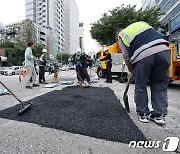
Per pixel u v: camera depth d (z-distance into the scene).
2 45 52.19
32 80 7.43
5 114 3.01
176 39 6.62
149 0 44.19
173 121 2.77
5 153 1.81
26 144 1.99
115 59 10.23
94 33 21.75
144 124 2.62
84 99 4.22
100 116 2.89
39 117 2.85
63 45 137.12
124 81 9.68
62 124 2.54
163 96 2.72
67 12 144.75
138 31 2.79
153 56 2.63
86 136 2.17
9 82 10.05
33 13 112.19
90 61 7.79
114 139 2.08
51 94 4.97
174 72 6.55
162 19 32.16
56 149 1.88
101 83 8.62
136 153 1.80
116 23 19.75
